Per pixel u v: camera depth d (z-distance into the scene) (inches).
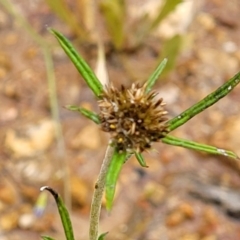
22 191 11.9
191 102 13.3
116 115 4.8
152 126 4.8
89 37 14.3
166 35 14.6
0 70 13.8
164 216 11.6
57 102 13.2
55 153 12.4
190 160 12.4
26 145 12.4
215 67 14.1
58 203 5.4
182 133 12.7
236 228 11.5
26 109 13.1
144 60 14.1
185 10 14.9
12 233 11.4
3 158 12.3
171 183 12.0
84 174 12.1
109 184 4.4
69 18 13.8
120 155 4.7
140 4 14.9
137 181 12.0
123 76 13.7
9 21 14.7
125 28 14.3
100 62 12.3
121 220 11.5
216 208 11.7
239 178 12.1
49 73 12.6
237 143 12.3
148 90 5.2
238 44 14.7
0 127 12.8
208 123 12.9
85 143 12.5
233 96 13.5
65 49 5.4
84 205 11.7
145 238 11.3
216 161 12.4
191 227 11.5
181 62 14.1
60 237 11.4
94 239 5.3
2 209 11.7
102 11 14.6
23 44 14.3
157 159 12.4
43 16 14.9
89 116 5.1
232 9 15.4
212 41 14.7
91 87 5.2
